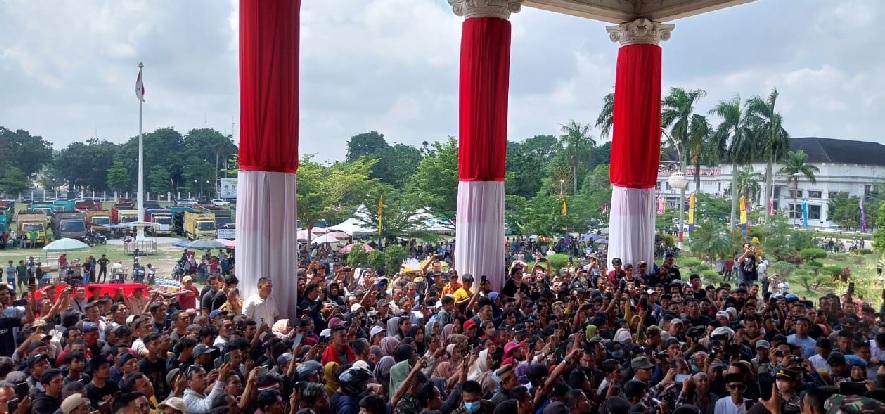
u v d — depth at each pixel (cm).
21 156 8231
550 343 961
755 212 5225
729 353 977
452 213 4466
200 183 9131
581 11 1927
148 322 975
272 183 1345
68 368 757
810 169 5784
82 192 9788
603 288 1577
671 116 4706
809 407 588
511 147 7231
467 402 693
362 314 1160
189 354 830
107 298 1198
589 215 5103
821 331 1173
